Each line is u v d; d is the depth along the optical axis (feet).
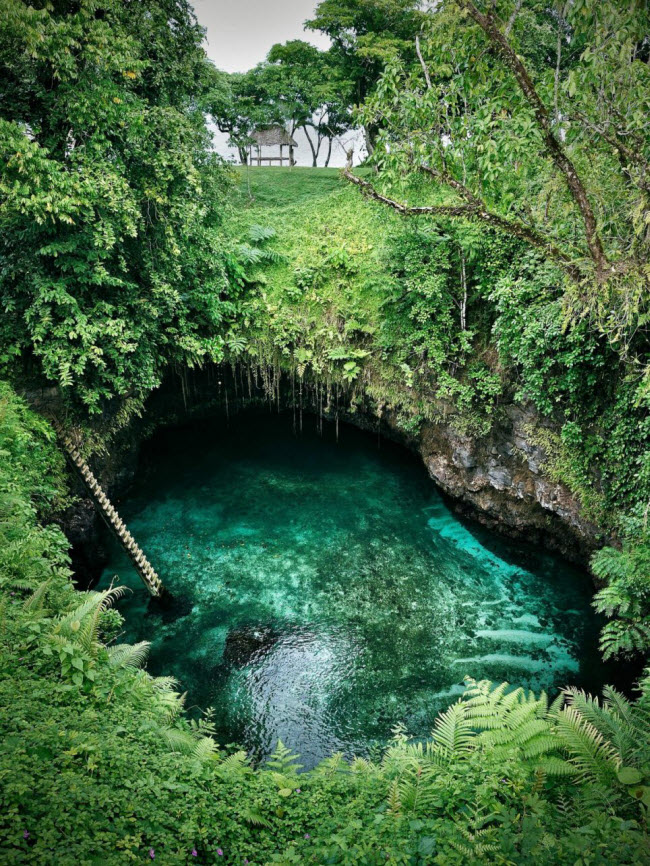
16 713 13.93
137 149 34.17
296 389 60.59
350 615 36.68
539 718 16.63
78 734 13.71
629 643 26.11
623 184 20.25
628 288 19.71
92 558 40.65
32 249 33.37
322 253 54.08
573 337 30.53
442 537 44.50
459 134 22.29
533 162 20.35
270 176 76.38
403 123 23.81
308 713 29.76
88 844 10.50
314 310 52.34
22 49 29.84
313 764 26.89
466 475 45.37
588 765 14.11
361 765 17.11
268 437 59.16
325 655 33.55
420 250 43.42
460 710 17.89
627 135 19.04
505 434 41.37
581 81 18.30
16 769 11.76
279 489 50.65
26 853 9.97
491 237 40.34
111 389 41.11
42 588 19.15
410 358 47.14
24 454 31.12
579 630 35.04
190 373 58.03
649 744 14.87
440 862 11.06
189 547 42.80
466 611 36.94
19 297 35.06
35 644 17.21
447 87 22.53
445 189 45.70
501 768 14.39
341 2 59.36
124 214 33.12
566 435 34.32
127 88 34.27
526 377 35.78
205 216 45.34
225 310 50.11
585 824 12.28
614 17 16.43
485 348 42.96
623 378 30.30
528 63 22.38
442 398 45.65
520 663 32.73
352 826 12.84
